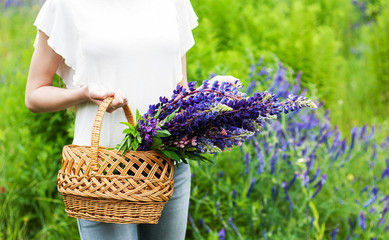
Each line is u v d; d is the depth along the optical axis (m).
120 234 1.67
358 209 2.80
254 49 3.97
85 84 1.62
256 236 2.78
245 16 4.43
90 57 1.60
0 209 3.04
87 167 1.41
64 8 1.60
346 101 4.75
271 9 5.21
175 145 1.48
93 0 1.62
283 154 2.87
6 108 3.58
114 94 1.47
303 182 2.63
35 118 3.21
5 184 3.12
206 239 2.81
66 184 1.43
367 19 6.09
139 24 1.63
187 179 1.81
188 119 1.41
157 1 1.70
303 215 2.78
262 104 1.40
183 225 1.84
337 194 2.97
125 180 1.41
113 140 1.65
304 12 4.61
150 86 1.65
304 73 4.21
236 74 3.18
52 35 1.61
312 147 3.01
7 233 2.96
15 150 3.29
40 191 3.01
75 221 2.93
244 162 2.92
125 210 1.41
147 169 1.45
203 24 3.76
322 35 4.34
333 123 4.29
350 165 3.27
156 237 1.84
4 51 5.38
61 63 1.73
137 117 1.45
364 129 3.24
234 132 1.47
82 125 1.67
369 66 5.12
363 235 2.78
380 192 2.95
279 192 2.86
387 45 4.96
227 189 2.77
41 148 3.21
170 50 1.68
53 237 2.91
